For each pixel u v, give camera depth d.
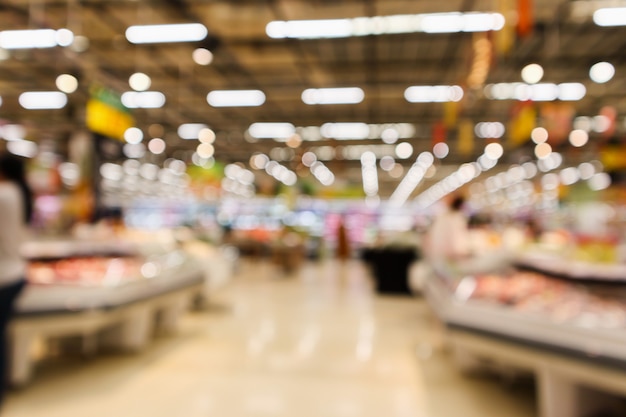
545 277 4.84
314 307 8.21
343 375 4.49
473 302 3.90
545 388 3.20
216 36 9.62
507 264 5.78
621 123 16.08
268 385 4.17
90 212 10.23
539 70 9.01
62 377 4.25
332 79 12.64
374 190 38.78
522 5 5.09
